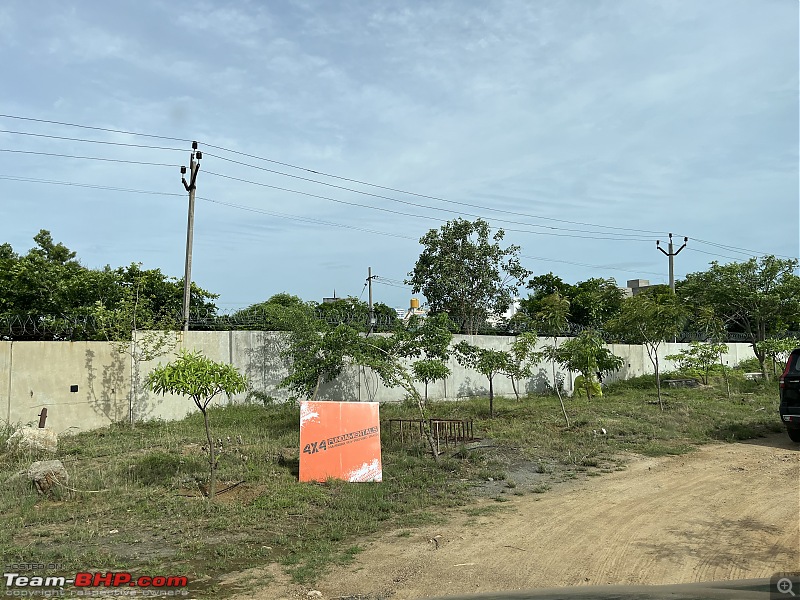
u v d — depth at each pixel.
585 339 17.09
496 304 25.47
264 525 7.17
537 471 10.20
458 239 25.59
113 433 12.70
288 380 13.50
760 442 12.54
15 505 7.80
